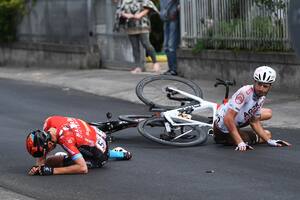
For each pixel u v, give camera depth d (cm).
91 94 3297
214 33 3338
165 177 1639
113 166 1770
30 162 1869
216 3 3316
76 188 1562
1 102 3105
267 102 2739
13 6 4844
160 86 2233
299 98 2795
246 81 3138
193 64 3447
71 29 4384
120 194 1498
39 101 3111
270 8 3011
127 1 3756
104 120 2548
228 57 3216
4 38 4969
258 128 1970
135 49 3812
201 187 1530
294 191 1469
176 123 2006
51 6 4544
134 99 3058
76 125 1686
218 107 2027
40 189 1566
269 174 1633
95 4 4172
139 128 1994
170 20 3534
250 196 1437
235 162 1772
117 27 3828
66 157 1719
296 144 1997
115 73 3881
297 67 2867
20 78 4125
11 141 2169
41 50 4625
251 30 3119
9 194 1534
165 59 4144
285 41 2944
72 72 4125
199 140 1994
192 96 2067
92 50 4197
